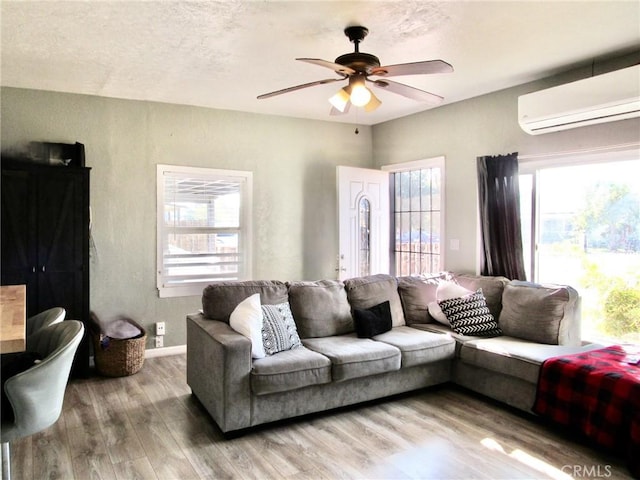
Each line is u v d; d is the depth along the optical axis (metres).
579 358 3.07
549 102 3.66
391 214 5.88
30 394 1.75
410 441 2.89
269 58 3.46
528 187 4.24
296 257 5.53
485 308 3.94
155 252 4.73
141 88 4.23
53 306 3.94
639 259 3.51
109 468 2.56
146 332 4.51
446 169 4.97
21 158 4.12
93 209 4.43
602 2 2.60
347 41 3.13
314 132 5.63
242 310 3.27
